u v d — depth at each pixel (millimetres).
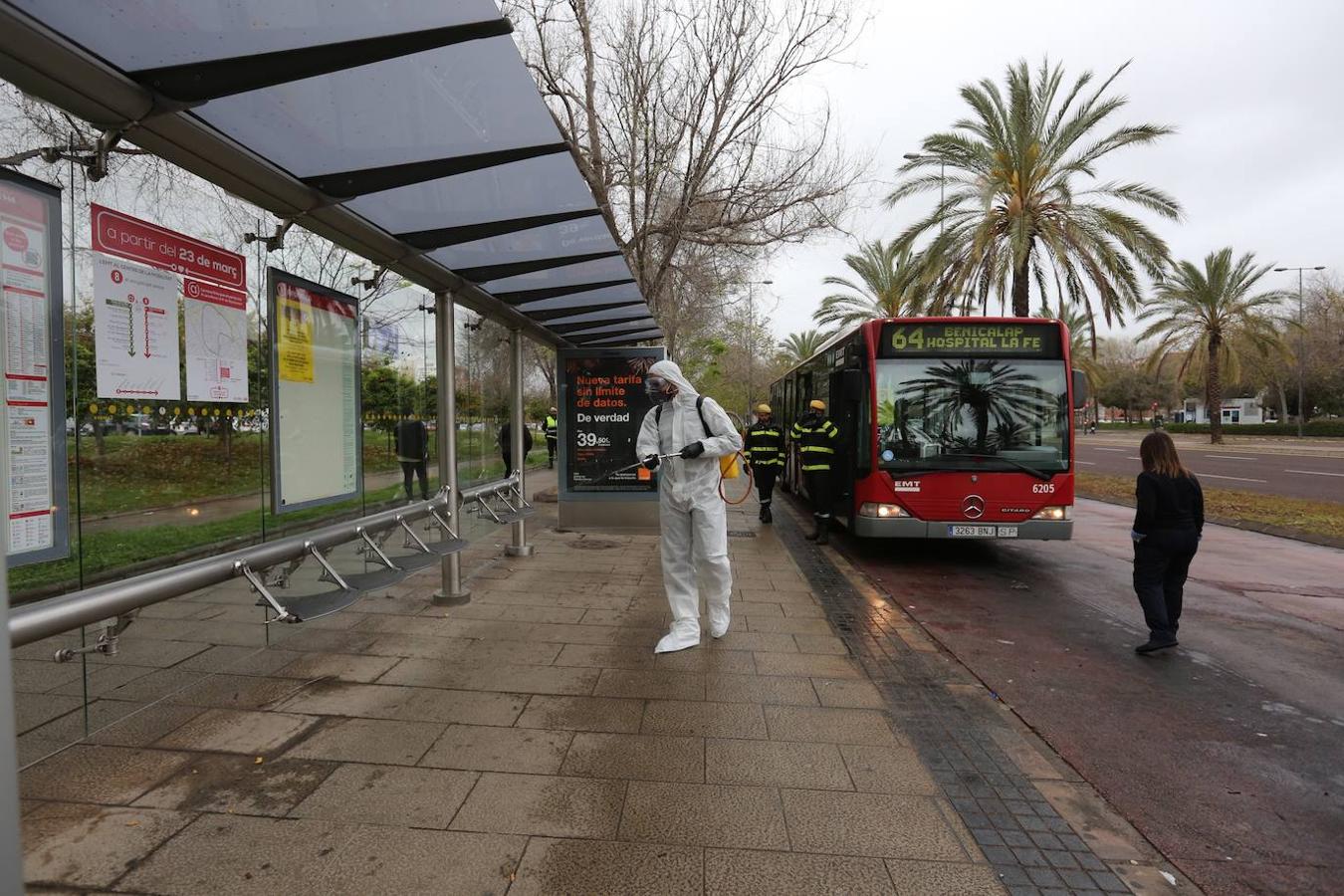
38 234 3152
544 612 6043
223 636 4637
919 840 2936
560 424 10156
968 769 3570
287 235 4879
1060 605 7203
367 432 5875
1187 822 3246
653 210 13211
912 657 5234
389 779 3270
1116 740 4105
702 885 2602
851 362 9430
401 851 2748
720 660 4961
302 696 4191
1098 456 35125
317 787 3182
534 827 2924
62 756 3443
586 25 10984
